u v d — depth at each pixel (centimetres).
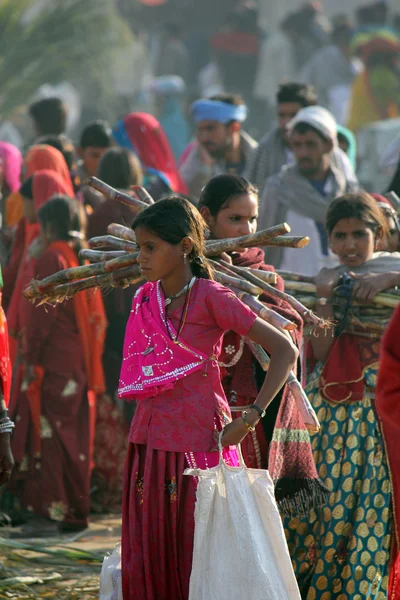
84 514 1333
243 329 814
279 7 5000
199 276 844
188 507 814
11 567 1090
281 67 3803
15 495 1353
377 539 971
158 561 823
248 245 885
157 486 821
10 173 1841
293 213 1500
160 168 1764
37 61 3162
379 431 991
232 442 813
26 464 1334
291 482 902
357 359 1005
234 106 1823
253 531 789
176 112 3228
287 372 811
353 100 3111
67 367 1337
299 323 925
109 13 3300
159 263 823
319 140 1500
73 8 3195
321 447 1003
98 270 897
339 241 1058
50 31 3172
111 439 1455
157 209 823
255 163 1680
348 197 1058
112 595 866
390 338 657
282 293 877
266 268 956
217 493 795
